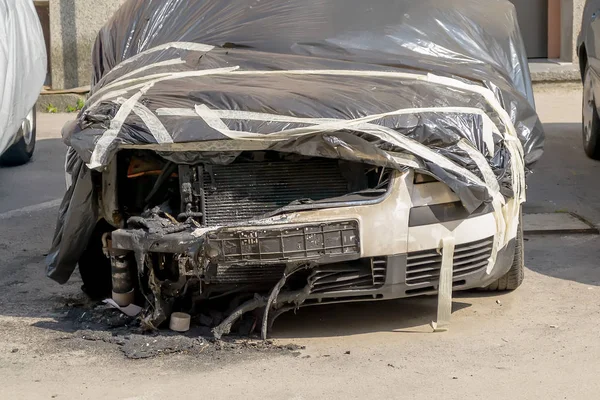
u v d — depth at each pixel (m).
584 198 8.81
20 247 7.75
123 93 5.77
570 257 7.09
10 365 5.10
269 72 6.10
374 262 5.20
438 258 5.33
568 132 11.52
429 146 5.25
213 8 6.88
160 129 5.18
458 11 6.80
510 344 5.27
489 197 5.27
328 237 5.06
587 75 10.03
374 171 5.33
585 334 5.41
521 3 14.53
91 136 5.20
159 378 4.86
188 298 5.62
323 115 5.26
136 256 5.14
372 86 5.76
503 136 5.57
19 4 9.28
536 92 14.03
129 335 5.42
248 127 5.16
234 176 5.34
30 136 10.70
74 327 5.73
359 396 4.55
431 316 5.79
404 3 6.77
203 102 5.45
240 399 4.55
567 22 14.13
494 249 5.49
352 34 6.47
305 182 5.34
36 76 9.41
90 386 4.77
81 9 13.91
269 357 5.12
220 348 5.24
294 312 5.47
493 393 4.56
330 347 5.28
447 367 4.93
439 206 5.24
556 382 4.69
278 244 5.01
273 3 6.86
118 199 5.56
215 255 5.01
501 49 6.62
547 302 6.03
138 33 6.84
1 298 6.41
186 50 6.52
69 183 6.14
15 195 9.50
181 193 5.29
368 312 5.90
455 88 5.82
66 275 6.07
